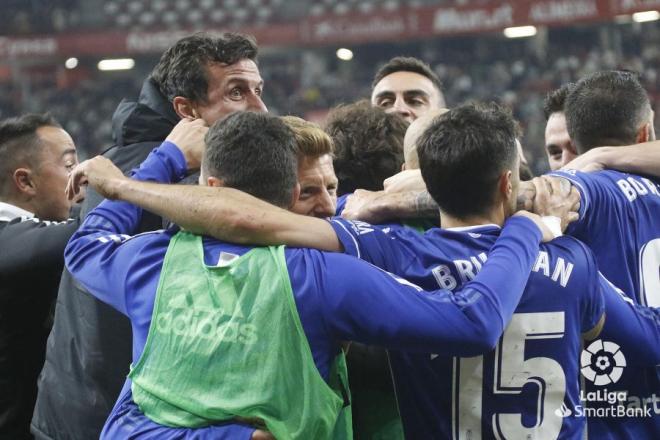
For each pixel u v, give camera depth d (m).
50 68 26.58
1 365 3.22
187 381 2.06
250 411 2.02
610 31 24.36
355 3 25.44
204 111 2.97
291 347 2.05
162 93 3.01
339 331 2.07
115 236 2.35
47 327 3.31
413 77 4.65
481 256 2.22
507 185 2.27
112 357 2.69
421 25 24.50
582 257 2.28
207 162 2.25
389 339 2.05
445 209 2.29
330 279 2.06
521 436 2.19
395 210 2.46
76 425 2.74
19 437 3.29
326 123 3.21
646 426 2.53
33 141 3.52
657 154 2.71
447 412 2.21
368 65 26.11
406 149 2.73
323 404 2.06
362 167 3.09
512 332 2.19
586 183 2.57
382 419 2.39
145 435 2.08
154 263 2.20
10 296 3.17
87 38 25.45
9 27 25.50
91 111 24.56
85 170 2.40
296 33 25.25
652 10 22.64
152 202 2.23
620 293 2.41
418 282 2.21
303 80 25.66
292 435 2.04
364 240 2.24
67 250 2.37
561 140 3.67
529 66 23.94
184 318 2.10
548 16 23.48
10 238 3.17
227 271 2.09
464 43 25.42
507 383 2.19
